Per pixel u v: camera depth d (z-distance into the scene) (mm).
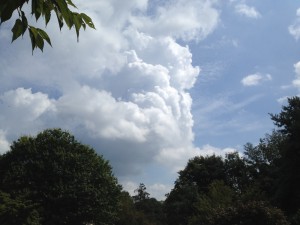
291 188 49844
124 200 80750
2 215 34719
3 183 51250
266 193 57844
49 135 56594
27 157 53656
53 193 51500
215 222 33562
